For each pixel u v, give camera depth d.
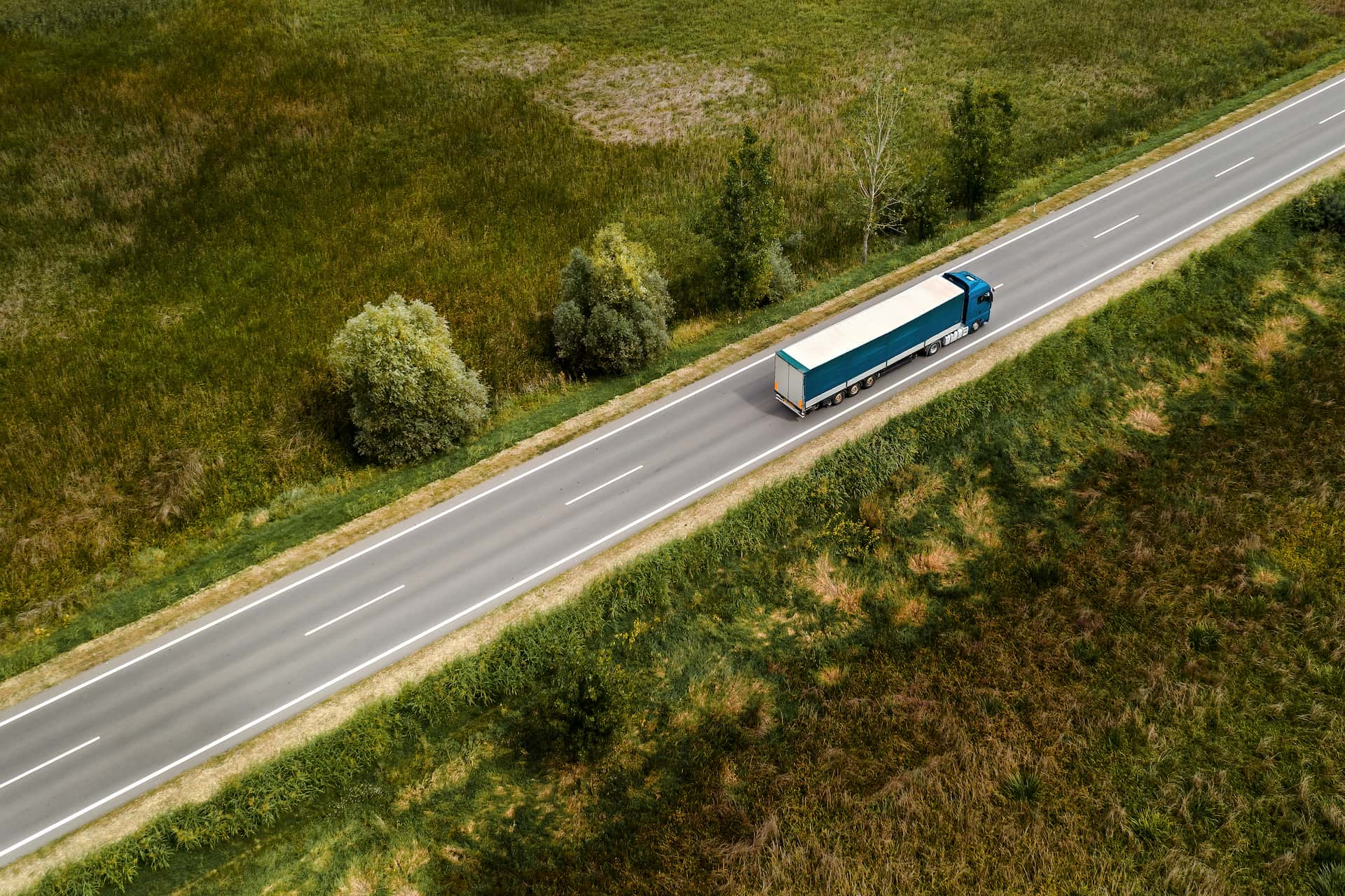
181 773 30.61
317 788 30.69
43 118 75.12
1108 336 45.75
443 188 66.56
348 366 42.22
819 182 65.06
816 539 38.75
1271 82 68.38
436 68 84.56
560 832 30.36
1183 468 40.62
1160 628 34.50
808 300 51.28
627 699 32.44
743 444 41.91
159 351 51.72
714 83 81.31
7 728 32.28
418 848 29.86
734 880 28.62
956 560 38.28
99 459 44.34
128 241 61.78
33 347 52.50
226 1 96.44
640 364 48.59
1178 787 29.61
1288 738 30.66
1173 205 54.38
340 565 37.78
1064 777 30.45
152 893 28.31
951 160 58.00
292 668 33.75
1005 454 41.62
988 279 50.47
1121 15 86.12
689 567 37.03
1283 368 44.69
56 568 39.22
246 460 44.50
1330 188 53.22
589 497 40.00
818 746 32.09
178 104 77.31
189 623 35.81
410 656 33.94
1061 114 71.31
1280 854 27.86
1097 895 27.38
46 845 28.80
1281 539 37.06
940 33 87.38
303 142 72.31
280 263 59.16
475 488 41.09
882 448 40.84
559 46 89.50
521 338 51.16
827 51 85.56
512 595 35.91
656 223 61.25
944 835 29.22
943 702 33.06
